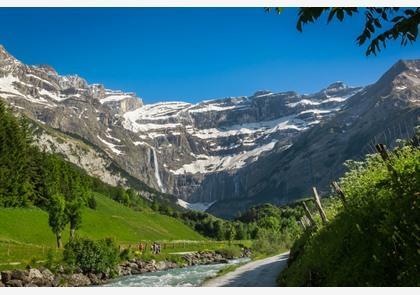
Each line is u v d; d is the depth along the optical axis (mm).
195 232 191375
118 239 119062
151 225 162375
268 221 173750
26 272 38750
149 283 38000
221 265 70250
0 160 103438
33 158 122250
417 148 12867
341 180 18734
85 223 119812
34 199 113000
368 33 6410
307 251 17250
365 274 9188
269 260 42688
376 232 10070
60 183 128750
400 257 8344
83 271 46062
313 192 19891
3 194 100812
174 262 72750
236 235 175250
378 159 15398
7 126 114938
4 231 84125
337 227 13500
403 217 8977
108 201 176000
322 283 11492
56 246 81438
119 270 53219
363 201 13039
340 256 11188
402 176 9984
